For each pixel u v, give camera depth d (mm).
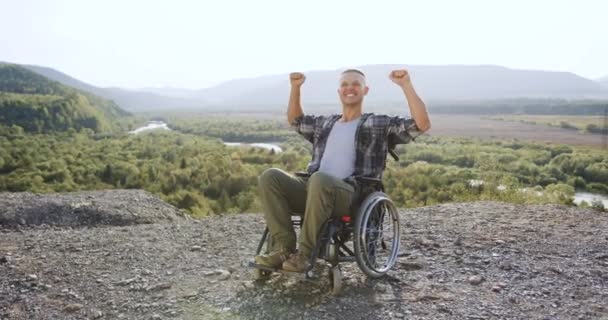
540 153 82562
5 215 7453
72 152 85062
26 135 107000
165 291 3877
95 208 8094
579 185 60625
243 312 3396
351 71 3945
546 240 5480
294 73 4172
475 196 10406
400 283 3969
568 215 6930
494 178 11758
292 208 3873
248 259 4785
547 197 10633
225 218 7199
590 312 3430
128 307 3572
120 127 171000
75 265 4648
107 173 64312
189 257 4926
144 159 80625
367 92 4008
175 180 53906
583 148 90500
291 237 3654
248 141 164500
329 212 3506
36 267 4566
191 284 4031
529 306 3529
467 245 5219
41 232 6320
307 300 3582
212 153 79188
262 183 3680
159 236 5930
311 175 3617
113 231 6281
